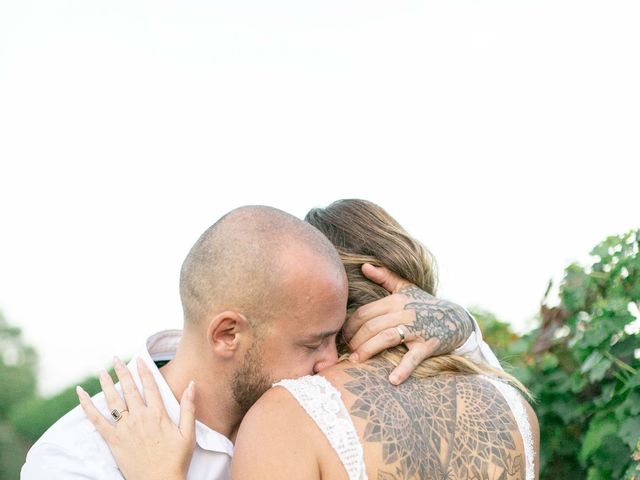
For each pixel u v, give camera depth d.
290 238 2.11
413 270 2.38
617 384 3.08
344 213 2.45
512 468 2.10
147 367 2.27
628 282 3.21
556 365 3.42
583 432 3.39
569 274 3.39
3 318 14.69
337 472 1.95
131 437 2.14
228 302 2.10
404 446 1.98
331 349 2.18
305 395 2.03
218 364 2.18
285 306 2.08
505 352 4.14
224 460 2.26
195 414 2.24
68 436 2.18
